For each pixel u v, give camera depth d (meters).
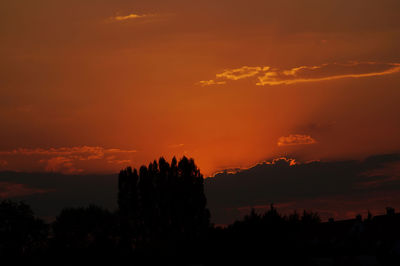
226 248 84.50
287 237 83.44
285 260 81.56
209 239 90.94
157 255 106.12
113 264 113.50
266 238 82.38
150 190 117.94
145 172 119.12
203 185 117.75
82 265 118.38
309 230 108.81
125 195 118.94
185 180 116.69
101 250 119.56
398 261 84.88
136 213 117.81
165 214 115.56
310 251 87.38
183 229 114.19
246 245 82.56
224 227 91.00
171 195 116.12
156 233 115.00
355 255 87.12
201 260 92.81
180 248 101.25
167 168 118.44
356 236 101.50
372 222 107.62
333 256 86.75
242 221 85.94
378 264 83.38
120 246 117.38
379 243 95.62
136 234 117.00
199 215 115.25
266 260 81.31
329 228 108.56
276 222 84.50
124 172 120.38
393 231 100.56
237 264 82.81
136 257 110.56
